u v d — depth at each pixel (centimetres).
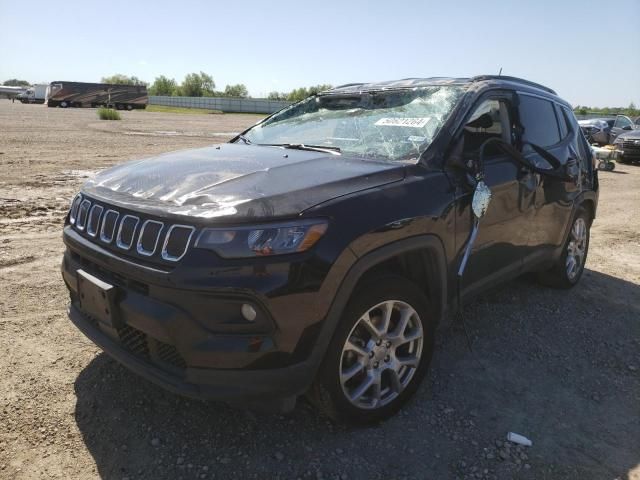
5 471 240
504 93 377
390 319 287
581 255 503
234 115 5578
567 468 259
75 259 289
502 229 357
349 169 281
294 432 275
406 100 361
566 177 393
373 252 253
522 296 476
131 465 248
